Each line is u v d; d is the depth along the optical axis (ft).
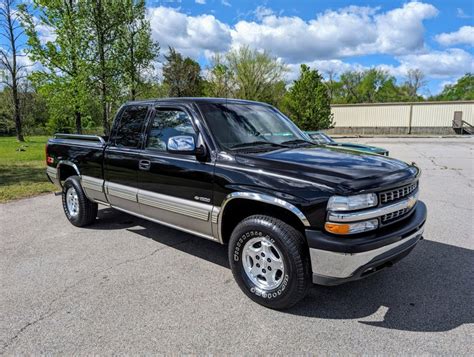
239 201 10.43
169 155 12.33
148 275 12.21
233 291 11.06
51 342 8.52
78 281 11.75
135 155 13.52
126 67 62.44
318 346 8.35
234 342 8.52
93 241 15.60
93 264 13.14
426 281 11.59
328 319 9.47
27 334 8.84
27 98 132.26
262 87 131.44
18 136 87.71
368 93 223.92
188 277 12.05
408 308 9.97
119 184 14.49
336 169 9.39
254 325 9.22
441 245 14.75
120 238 15.98
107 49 60.29
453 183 28.60
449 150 57.77
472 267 12.60
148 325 9.21
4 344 8.46
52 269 12.71
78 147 16.65
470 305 10.09
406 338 8.61
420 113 107.45
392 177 9.43
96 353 8.12
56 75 59.67
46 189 27.22
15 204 22.81
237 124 12.36
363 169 9.52
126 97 63.26
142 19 63.46
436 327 9.05
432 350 8.15
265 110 14.43
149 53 65.46
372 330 8.95
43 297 10.69
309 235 8.83
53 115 70.08
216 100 12.98
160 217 13.03
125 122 14.65
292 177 9.25
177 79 146.72
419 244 14.87
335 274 8.71
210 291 11.06
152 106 13.61
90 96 58.59
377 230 9.01
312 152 11.33
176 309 10.00
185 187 11.69
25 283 11.62
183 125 12.25
